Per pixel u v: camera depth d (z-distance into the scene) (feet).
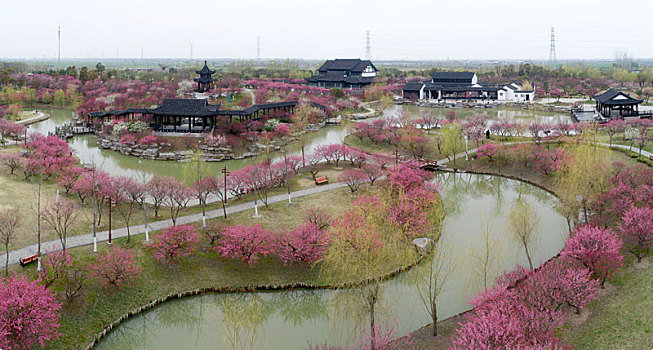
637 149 268.00
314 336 126.82
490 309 112.06
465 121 410.72
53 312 122.42
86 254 146.30
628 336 111.24
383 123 347.97
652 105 469.16
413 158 284.00
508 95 568.00
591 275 135.13
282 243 154.10
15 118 412.36
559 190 218.79
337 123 424.87
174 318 136.87
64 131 350.43
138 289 138.31
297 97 480.23
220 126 333.83
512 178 253.65
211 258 153.38
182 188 190.90
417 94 606.96
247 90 525.75
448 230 185.26
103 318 128.06
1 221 151.23
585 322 119.24
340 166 262.47
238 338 116.37
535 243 169.68
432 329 122.42
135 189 185.26
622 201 167.63
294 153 308.81
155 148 302.25
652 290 126.52
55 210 155.33
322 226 165.07
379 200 175.22
